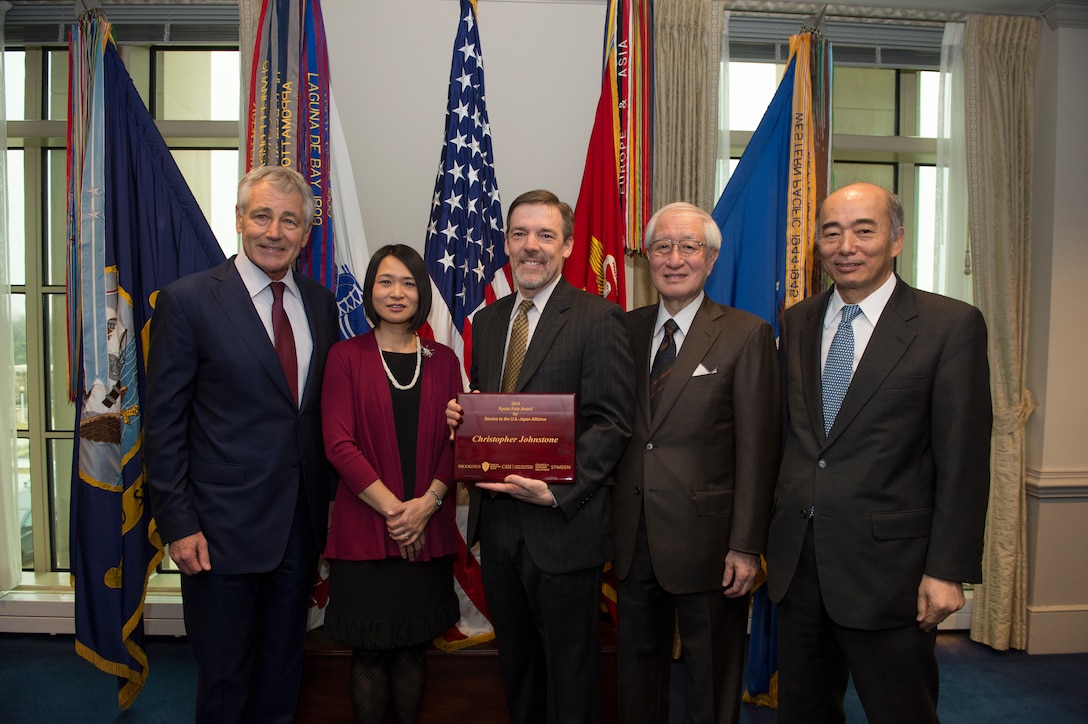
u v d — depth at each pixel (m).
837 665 1.56
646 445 1.59
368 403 1.61
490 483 1.50
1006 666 2.46
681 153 2.46
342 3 2.52
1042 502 2.58
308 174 2.17
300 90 2.18
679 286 1.62
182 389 1.56
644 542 1.59
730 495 1.59
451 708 1.98
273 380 1.59
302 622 1.71
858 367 1.42
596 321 1.55
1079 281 2.56
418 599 1.61
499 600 1.61
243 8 2.38
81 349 2.12
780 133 2.30
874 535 1.37
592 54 2.57
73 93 2.18
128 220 2.11
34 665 2.42
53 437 2.82
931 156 2.82
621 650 1.64
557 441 1.50
